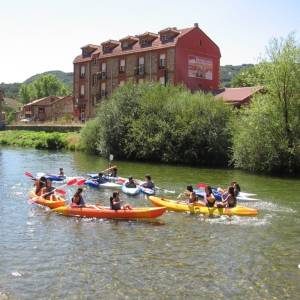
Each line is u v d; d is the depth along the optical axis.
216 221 18.52
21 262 13.03
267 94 35.22
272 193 25.77
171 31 60.75
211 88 63.59
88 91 73.19
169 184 28.97
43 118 104.94
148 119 44.03
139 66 64.38
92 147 51.19
